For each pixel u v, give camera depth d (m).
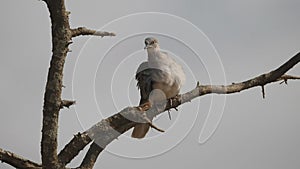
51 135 10.09
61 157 10.40
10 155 10.20
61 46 10.09
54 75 10.09
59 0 10.07
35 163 10.38
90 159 10.61
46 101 10.10
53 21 10.16
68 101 10.19
